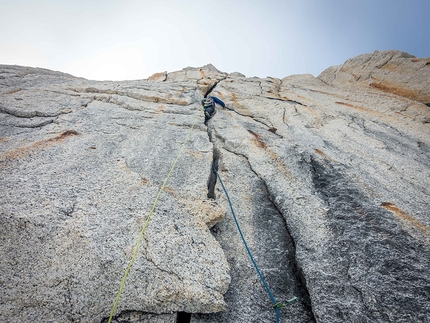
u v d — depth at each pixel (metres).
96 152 4.47
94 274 2.39
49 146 4.43
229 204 4.07
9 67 9.79
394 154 5.67
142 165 4.38
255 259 3.23
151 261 2.57
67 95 7.31
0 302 2.15
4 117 5.50
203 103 8.09
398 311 2.40
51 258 2.47
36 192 3.17
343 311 2.47
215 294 2.46
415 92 8.83
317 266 2.93
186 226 3.14
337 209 3.73
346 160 5.21
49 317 2.14
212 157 5.08
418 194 4.18
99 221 2.88
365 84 10.76
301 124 7.26
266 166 4.90
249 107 8.68
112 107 6.95
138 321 2.29
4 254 2.47
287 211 3.80
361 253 2.99
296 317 2.64
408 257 2.91
